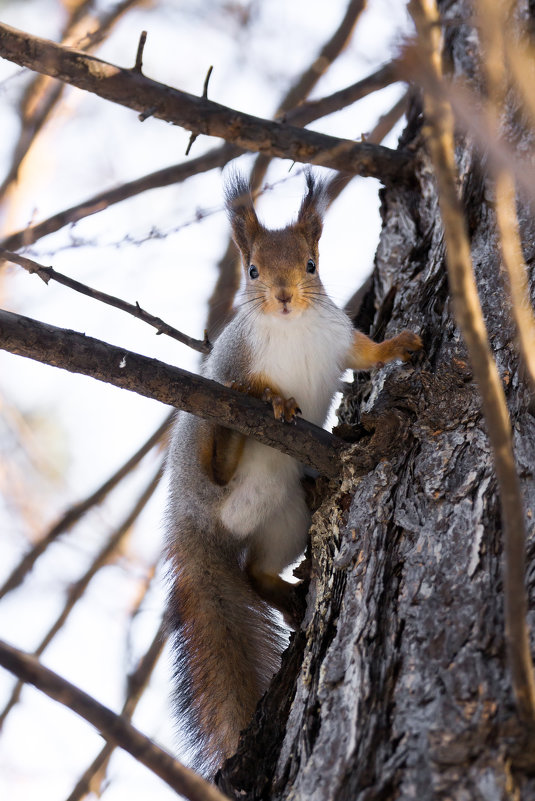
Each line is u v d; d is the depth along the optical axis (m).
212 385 4.65
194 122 4.77
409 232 4.84
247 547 4.80
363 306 4.86
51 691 4.30
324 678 4.55
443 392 4.66
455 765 4.48
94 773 4.75
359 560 4.60
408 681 4.52
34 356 4.63
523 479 4.59
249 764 4.57
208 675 4.75
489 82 4.53
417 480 4.62
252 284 4.79
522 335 4.51
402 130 4.89
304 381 4.78
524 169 4.50
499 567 4.55
